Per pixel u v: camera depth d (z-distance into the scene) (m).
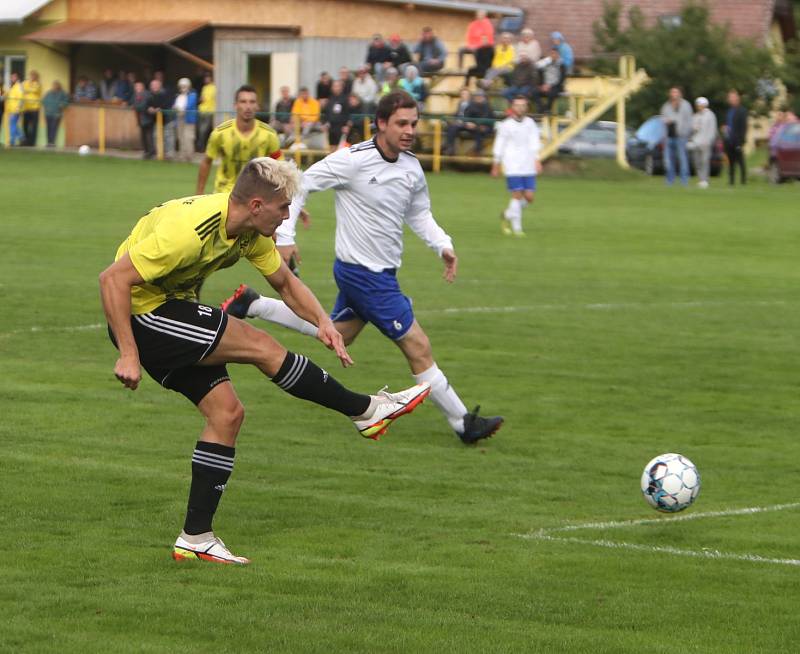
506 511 20.06
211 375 17.05
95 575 16.45
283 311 25.44
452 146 98.38
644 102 125.00
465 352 33.81
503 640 14.52
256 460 22.84
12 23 116.88
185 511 19.42
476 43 102.12
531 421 26.64
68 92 118.44
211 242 16.36
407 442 24.66
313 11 110.50
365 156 23.45
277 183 16.23
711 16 140.38
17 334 34.28
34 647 14.00
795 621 15.48
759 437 25.70
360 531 18.73
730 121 94.31
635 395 29.34
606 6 133.88
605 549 18.22
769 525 19.67
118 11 116.81
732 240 61.72
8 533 18.19
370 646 14.22
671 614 15.62
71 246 52.41
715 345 35.72
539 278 47.94
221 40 112.94
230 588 16.06
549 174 99.94
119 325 16.06
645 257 55.00
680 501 19.45
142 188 78.12
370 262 23.77
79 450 23.03
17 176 85.06
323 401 17.59
